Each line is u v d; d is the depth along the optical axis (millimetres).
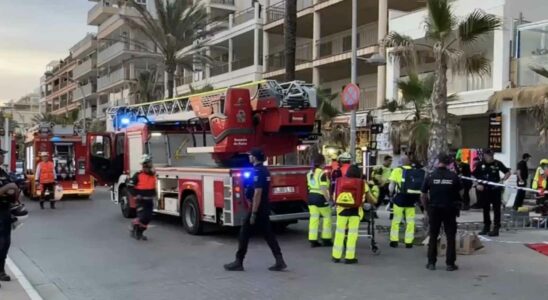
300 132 12898
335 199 9281
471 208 17562
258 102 12461
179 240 11781
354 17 16625
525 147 18625
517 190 14758
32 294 7164
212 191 11859
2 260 7879
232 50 41438
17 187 7914
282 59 36406
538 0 19609
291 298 6918
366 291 7219
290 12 17484
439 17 11742
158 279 8086
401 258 9531
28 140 23797
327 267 8797
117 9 66500
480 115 19969
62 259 9695
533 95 16406
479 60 13008
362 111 25406
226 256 9891
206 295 7125
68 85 85688
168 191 13562
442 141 11680
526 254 9711
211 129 13109
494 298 6836
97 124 62625
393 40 13016
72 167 22328
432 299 6793
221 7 46625
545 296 6922
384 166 15094
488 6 19328
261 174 8508
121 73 59812
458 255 9633
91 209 18344
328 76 34031
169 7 32312
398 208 10570
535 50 18203
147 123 14828
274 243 8578
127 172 15703
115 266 9070
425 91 17406
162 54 36156
